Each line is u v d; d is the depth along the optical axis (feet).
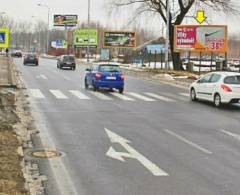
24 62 206.39
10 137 41.57
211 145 43.47
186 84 119.24
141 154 38.91
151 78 143.54
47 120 55.01
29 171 32.50
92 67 99.50
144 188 29.30
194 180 31.45
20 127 48.70
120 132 48.80
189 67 170.71
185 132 49.98
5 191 26.40
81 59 321.11
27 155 37.32
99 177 31.68
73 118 57.36
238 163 36.65
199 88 81.87
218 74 77.82
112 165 35.01
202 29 161.48
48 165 34.45
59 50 427.33
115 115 61.26
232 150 41.50
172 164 35.78
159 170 33.88
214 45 161.07
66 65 182.91
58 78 127.85
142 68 191.72
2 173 30.01
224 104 78.84
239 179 31.94
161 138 46.19
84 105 70.95
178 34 164.04
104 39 290.35
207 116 63.67
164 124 55.06
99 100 78.69
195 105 77.05
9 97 71.67
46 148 40.09
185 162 36.55
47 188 28.86
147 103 77.20
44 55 428.15
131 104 74.74
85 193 28.12
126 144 42.78
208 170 34.22
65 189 28.81
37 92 86.53
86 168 33.96
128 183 30.37
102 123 54.34
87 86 100.94
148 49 274.36
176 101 82.38
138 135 47.39
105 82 93.91
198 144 43.75
